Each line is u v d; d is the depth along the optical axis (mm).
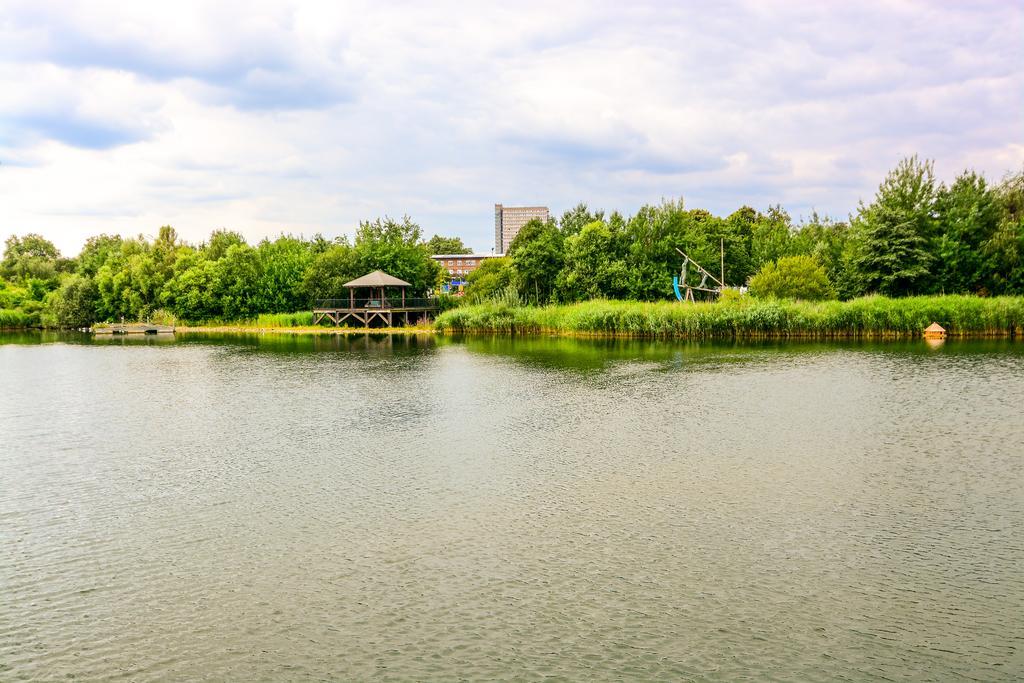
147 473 18078
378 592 11117
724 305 57062
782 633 9688
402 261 89938
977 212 65625
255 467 18453
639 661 9055
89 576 11930
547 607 10508
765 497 15250
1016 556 12078
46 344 67750
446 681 8711
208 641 9805
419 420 24250
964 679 8594
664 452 19125
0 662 9367
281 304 95875
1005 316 50875
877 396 26844
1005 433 20578
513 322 64938
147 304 100938
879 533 13156
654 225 81938
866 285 66562
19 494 16438
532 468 17797
